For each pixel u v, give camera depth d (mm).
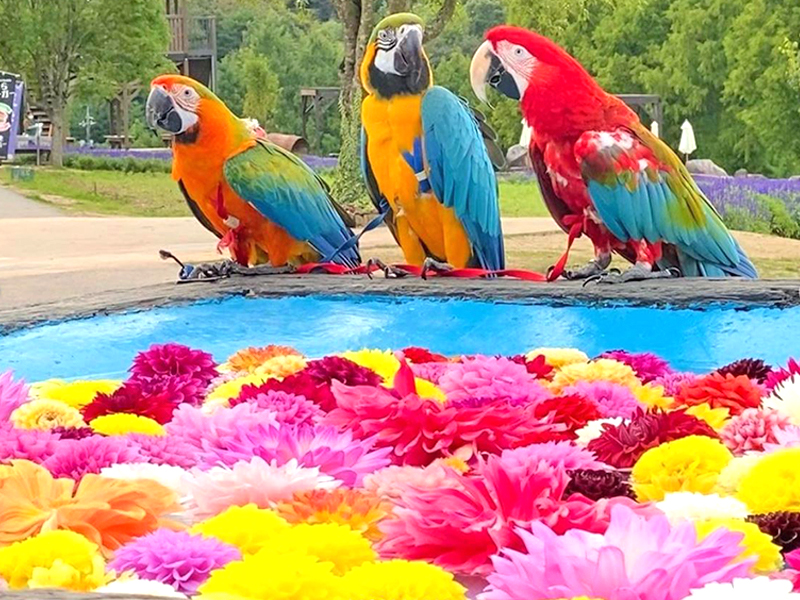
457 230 3195
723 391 1895
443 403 1801
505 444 1697
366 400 1723
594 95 2994
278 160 3215
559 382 1995
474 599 1265
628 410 1866
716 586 1058
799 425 1785
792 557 1224
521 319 3023
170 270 4387
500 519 1302
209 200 3232
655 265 3053
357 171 6562
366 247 5328
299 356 2156
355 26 6594
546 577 1094
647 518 1271
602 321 2980
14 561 1292
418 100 3148
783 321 2904
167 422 1899
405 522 1350
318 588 1154
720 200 7094
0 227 6527
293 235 3246
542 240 5758
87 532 1418
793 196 6988
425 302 3104
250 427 1734
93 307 3035
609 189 2967
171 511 1562
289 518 1454
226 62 20734
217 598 1115
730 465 1610
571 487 1541
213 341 3023
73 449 1680
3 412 1873
